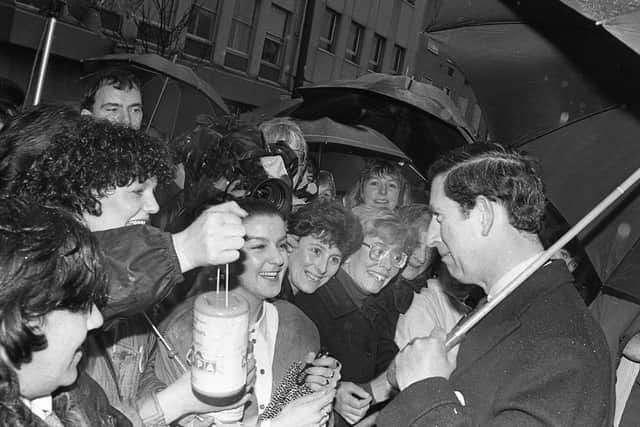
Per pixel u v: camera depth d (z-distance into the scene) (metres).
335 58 22.89
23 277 1.30
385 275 3.33
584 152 2.74
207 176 3.00
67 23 13.03
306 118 5.87
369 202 4.87
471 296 3.70
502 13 3.10
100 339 2.12
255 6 19.91
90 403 1.67
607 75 2.71
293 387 2.58
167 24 15.14
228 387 1.89
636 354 3.54
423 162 5.71
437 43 3.26
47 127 2.14
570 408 1.88
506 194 2.11
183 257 1.86
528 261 2.16
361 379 3.18
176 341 2.39
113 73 3.83
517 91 2.97
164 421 2.06
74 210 1.96
